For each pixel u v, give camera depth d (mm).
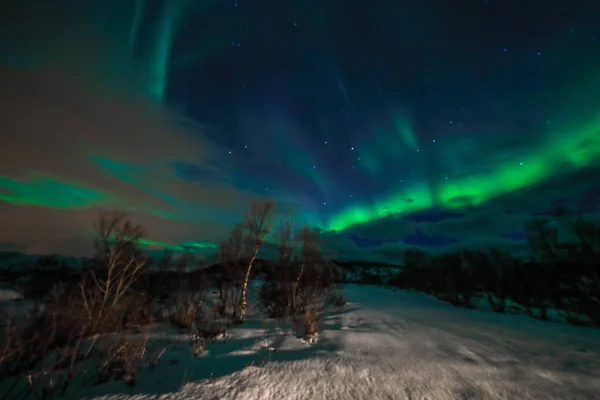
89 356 3711
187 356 3775
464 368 3818
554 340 5590
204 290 8094
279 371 3312
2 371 3166
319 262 9320
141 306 6402
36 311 4629
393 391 3020
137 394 2631
